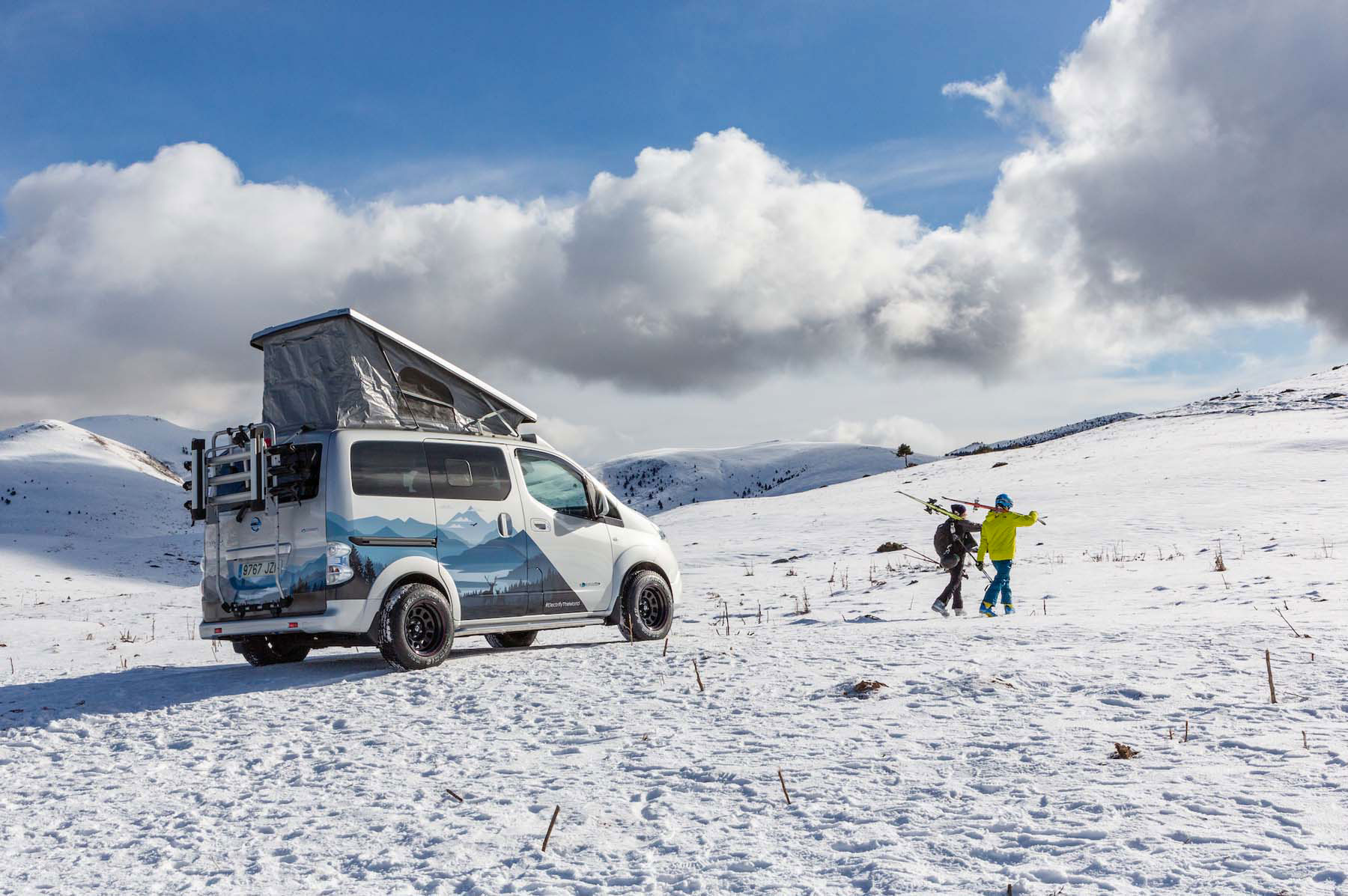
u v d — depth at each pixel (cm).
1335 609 927
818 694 701
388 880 402
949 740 549
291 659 1098
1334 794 405
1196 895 318
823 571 2355
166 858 455
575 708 729
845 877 364
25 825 536
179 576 7512
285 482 924
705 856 400
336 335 985
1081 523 2862
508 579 1016
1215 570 1520
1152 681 650
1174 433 6225
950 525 1309
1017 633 914
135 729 769
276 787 573
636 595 1113
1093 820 399
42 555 7762
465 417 1084
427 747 642
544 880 385
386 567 928
